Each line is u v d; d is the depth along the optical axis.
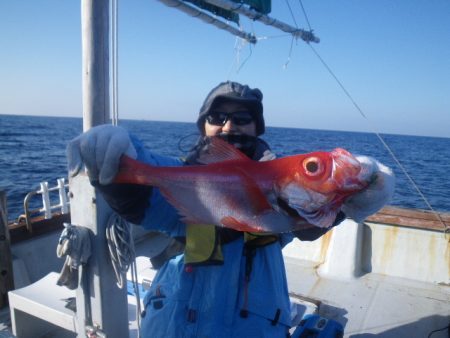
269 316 0.90
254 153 1.09
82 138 0.81
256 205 0.96
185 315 0.90
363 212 0.97
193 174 0.94
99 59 1.04
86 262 1.14
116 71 1.17
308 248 2.45
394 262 2.21
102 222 1.13
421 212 2.22
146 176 0.87
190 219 0.93
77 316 1.22
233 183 0.96
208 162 1.00
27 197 1.97
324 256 2.39
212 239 0.92
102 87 1.06
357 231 2.25
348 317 1.78
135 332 1.36
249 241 0.94
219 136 1.03
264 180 0.96
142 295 1.55
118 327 1.22
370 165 0.93
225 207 0.95
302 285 2.09
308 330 1.25
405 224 2.19
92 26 1.03
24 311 1.37
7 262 1.70
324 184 0.93
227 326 0.88
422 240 2.16
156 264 1.12
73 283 1.17
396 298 1.95
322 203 0.94
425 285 2.09
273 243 0.98
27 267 1.93
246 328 0.87
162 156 1.07
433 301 1.93
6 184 7.70
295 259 2.44
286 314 0.95
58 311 1.28
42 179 8.45
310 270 2.28
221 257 0.91
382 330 1.70
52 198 6.59
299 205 0.95
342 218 1.00
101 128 0.82
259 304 0.90
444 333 1.69
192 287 0.93
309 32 2.19
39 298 1.36
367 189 0.93
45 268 2.02
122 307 1.23
